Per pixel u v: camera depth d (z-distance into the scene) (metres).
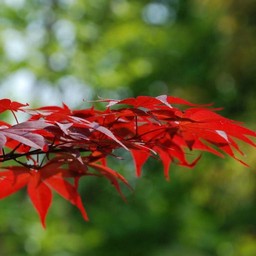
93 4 12.92
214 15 10.68
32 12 12.35
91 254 12.18
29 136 1.97
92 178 13.05
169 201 12.71
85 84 12.18
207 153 9.77
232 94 10.45
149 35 12.55
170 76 12.20
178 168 10.28
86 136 2.14
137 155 2.72
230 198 9.76
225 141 2.43
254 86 10.05
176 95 10.61
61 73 11.87
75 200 2.69
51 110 2.30
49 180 2.66
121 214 12.88
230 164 9.34
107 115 2.22
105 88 12.27
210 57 11.20
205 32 11.91
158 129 2.33
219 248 11.98
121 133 2.31
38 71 11.60
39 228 11.04
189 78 11.45
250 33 9.56
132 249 12.41
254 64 9.65
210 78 10.47
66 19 12.54
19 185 2.65
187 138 2.48
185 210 12.50
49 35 12.38
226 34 9.74
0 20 12.06
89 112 2.27
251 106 9.98
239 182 9.41
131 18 13.10
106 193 13.21
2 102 2.12
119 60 12.64
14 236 11.07
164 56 12.31
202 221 12.27
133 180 13.14
